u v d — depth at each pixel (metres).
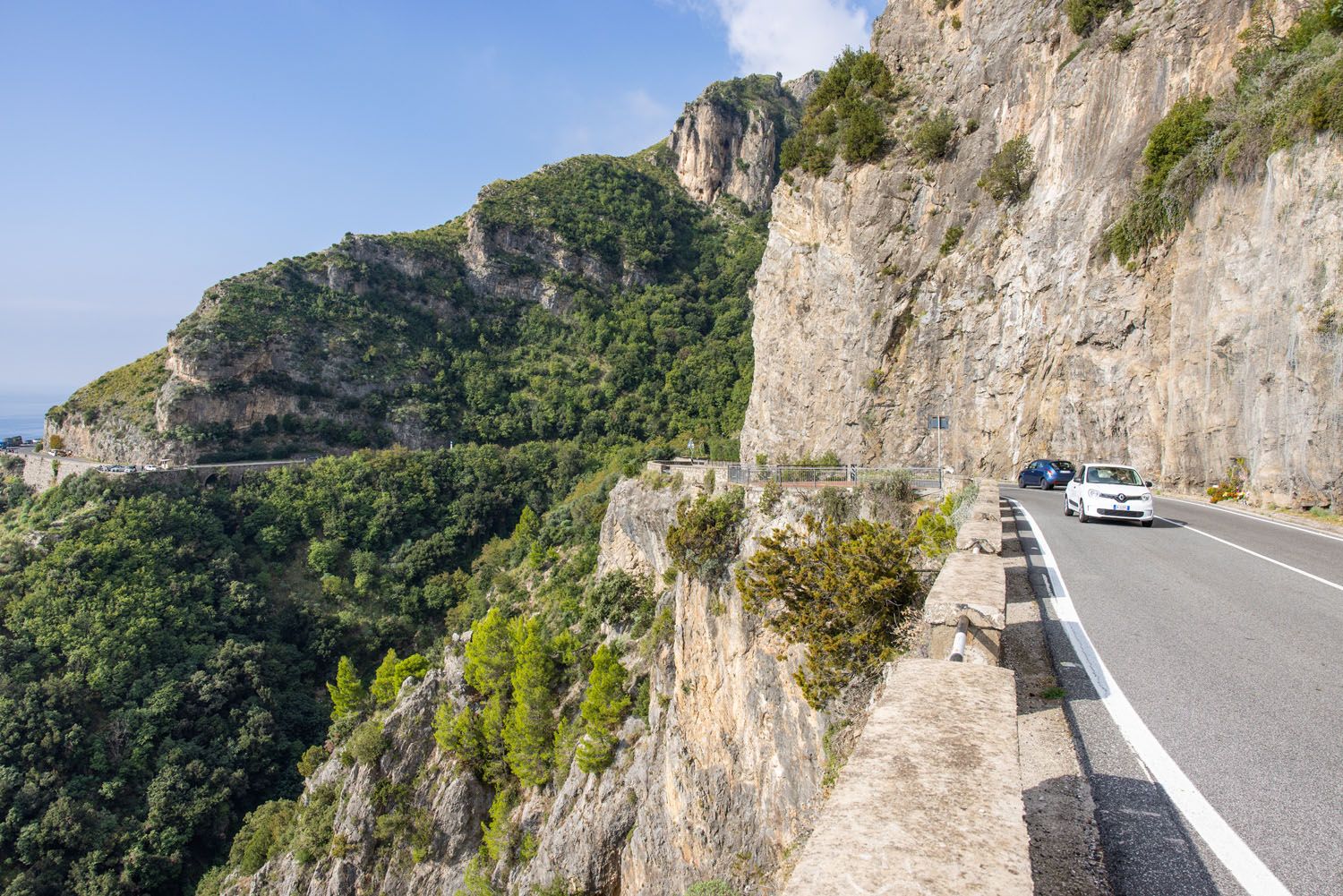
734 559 20.36
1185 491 23.98
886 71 45.12
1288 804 3.86
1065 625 7.54
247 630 50.31
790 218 47.62
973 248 37.25
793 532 10.38
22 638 41.72
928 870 2.08
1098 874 3.32
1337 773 4.19
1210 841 3.55
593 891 22.98
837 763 7.93
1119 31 31.64
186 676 43.78
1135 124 30.33
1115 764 4.46
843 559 8.80
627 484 38.62
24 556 47.75
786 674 13.95
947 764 2.74
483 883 27.36
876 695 7.69
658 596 31.86
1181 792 4.05
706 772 18.31
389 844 30.89
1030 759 4.59
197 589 50.38
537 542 53.97
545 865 24.53
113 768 38.75
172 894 36.72
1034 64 36.06
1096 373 30.30
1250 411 20.52
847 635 8.48
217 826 38.72
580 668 31.98
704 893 13.59
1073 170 32.84
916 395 39.34
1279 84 21.62
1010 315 35.38
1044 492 26.47
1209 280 23.34
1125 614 7.94
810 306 45.19
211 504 60.38
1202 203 24.58
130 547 49.62
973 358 37.03
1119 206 29.70
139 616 45.06
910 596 8.29
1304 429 17.95
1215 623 7.54
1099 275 30.17
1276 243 19.61
